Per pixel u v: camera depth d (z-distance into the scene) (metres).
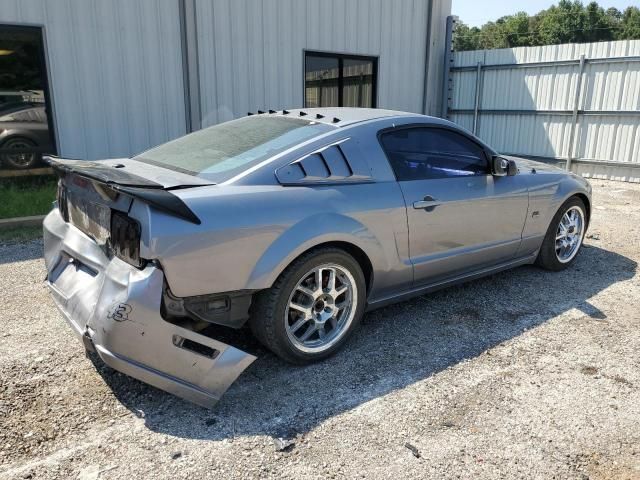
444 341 3.45
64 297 2.90
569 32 70.75
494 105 12.07
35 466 2.26
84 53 7.64
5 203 6.65
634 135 10.00
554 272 4.85
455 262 3.81
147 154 3.60
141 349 2.46
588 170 10.80
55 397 2.76
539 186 4.38
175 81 8.44
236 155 3.16
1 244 5.51
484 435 2.50
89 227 2.85
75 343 3.35
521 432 2.52
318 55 9.84
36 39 7.33
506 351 3.32
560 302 4.12
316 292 3.06
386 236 3.30
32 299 4.07
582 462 2.32
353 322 3.27
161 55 8.23
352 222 3.10
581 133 10.73
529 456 2.36
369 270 3.33
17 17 7.11
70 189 3.05
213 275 2.61
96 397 2.77
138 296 2.42
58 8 7.34
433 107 12.42
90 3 7.54
